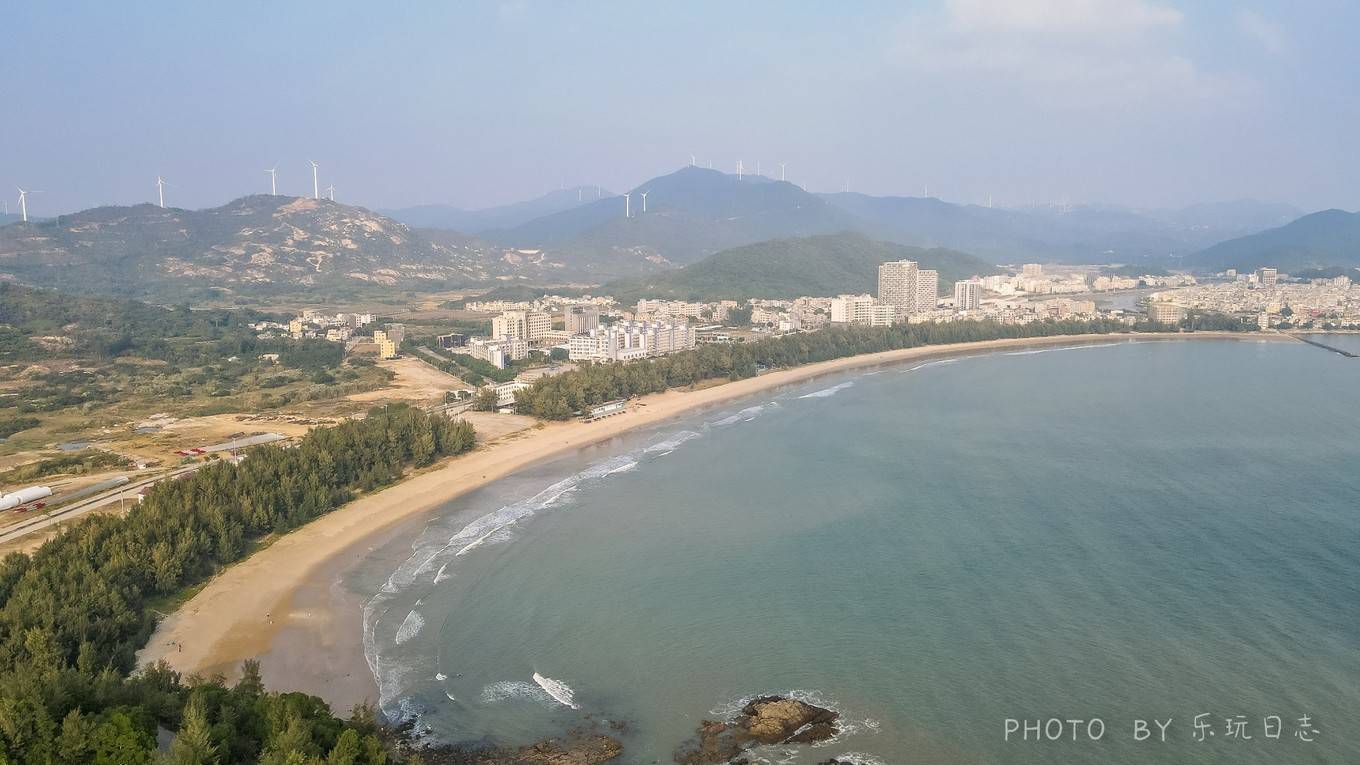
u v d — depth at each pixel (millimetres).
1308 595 157625
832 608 156875
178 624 151000
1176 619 149250
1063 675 131875
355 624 152375
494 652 142250
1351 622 146625
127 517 179250
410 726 120625
